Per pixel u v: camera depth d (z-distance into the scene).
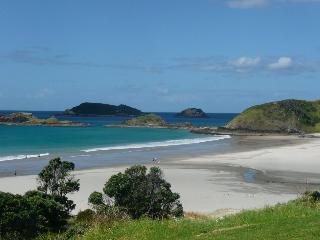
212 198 44.72
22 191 47.31
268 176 60.25
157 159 78.50
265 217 17.78
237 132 168.88
